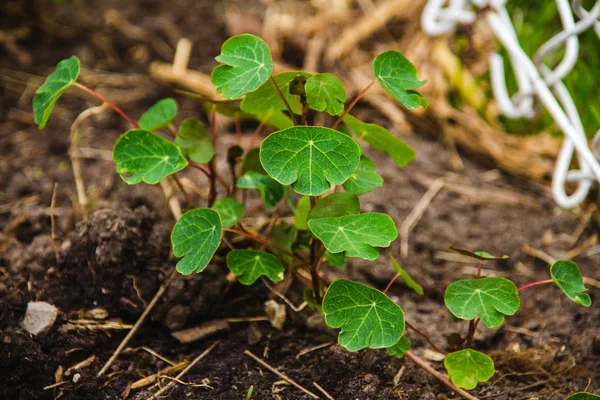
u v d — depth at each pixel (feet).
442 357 2.80
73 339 2.76
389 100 3.49
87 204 3.06
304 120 2.63
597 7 2.99
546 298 2.96
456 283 2.60
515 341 2.86
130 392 2.71
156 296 2.80
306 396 2.70
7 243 2.96
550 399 2.72
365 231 2.56
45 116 2.67
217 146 3.32
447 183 3.28
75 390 2.69
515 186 3.30
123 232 2.82
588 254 3.09
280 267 2.72
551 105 2.92
